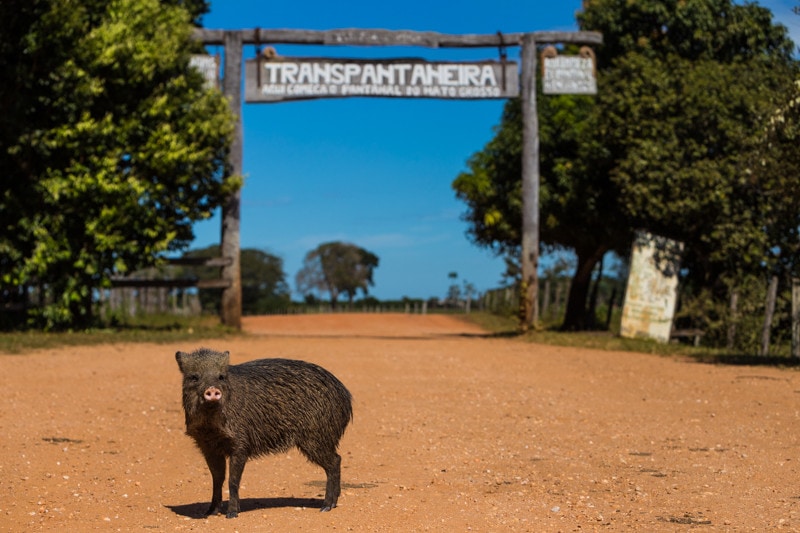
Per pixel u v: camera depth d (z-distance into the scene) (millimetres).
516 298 51469
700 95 26453
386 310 86938
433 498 8570
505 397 15062
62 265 24703
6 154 23797
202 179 27000
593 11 32344
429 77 28703
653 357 21938
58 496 8594
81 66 23766
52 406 13625
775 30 30625
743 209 25172
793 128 19641
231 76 28094
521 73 29172
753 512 7879
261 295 93625
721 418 12852
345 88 28500
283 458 10703
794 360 20812
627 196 27188
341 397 8219
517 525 7566
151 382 16281
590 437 11609
